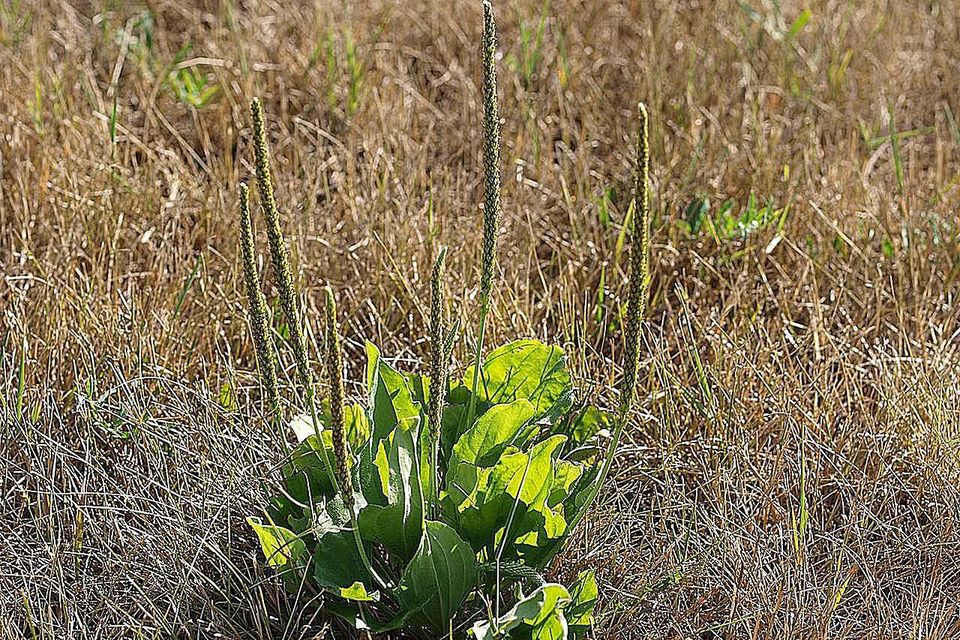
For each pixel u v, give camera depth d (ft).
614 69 6.71
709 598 4.32
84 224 5.25
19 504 4.52
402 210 5.35
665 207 5.47
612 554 4.30
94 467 4.47
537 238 5.42
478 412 4.38
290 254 5.16
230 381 4.67
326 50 6.51
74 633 4.18
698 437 4.65
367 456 4.17
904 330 4.93
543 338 4.83
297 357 4.00
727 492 4.44
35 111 5.76
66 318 4.81
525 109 6.05
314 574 4.10
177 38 6.88
